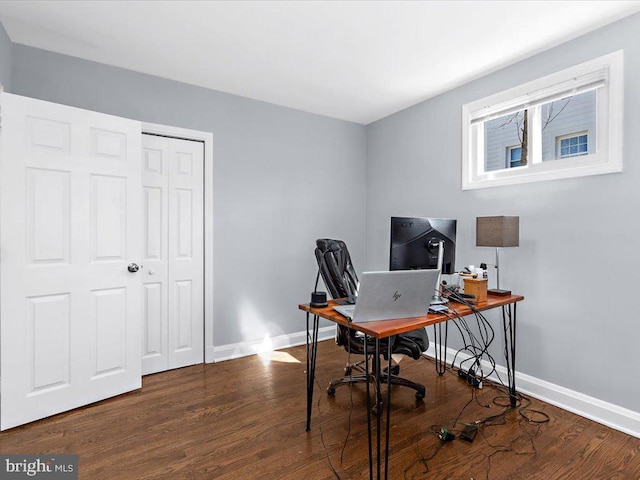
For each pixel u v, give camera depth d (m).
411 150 3.50
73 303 2.24
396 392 2.49
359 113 3.72
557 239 2.33
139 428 2.02
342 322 1.64
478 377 2.65
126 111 2.72
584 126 2.56
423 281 1.55
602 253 2.12
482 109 2.82
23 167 2.04
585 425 2.06
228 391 2.52
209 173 3.09
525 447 1.84
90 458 1.75
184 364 3.00
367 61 2.59
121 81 2.71
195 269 3.05
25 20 2.10
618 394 2.04
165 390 2.53
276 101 3.39
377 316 1.58
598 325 2.13
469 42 2.32
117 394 2.43
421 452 1.80
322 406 2.29
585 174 2.17
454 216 3.05
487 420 2.11
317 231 3.76
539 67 2.44
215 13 2.03
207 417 2.14
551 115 2.73
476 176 2.89
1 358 1.98
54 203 2.16
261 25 2.15
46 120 2.12
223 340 3.20
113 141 2.41
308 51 2.46
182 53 2.50
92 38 2.30
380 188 3.90
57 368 2.17
